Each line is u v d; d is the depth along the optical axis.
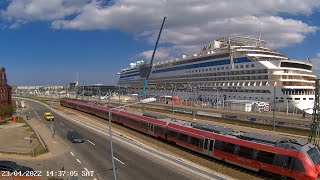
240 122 74.00
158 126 51.88
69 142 50.31
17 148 44.84
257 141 32.72
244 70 101.38
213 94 113.88
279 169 29.36
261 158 31.17
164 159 36.94
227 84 108.19
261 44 117.31
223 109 103.25
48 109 120.88
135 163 36.81
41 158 39.12
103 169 34.50
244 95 101.19
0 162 30.02
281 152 29.55
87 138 53.97
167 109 109.94
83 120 82.31
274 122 63.06
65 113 102.50
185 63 131.12
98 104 97.94
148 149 41.12
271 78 93.25
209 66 116.44
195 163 37.56
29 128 66.25
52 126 66.06
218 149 36.72
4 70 89.25
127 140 49.41
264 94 95.06
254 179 30.83
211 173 29.97
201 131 40.72
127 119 65.94
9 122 76.44
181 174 32.19
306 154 28.11
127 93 193.25
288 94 90.62
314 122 44.81
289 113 89.56
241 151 33.56
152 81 160.75
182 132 44.56
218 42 118.62
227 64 107.81
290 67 94.38
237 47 106.06
